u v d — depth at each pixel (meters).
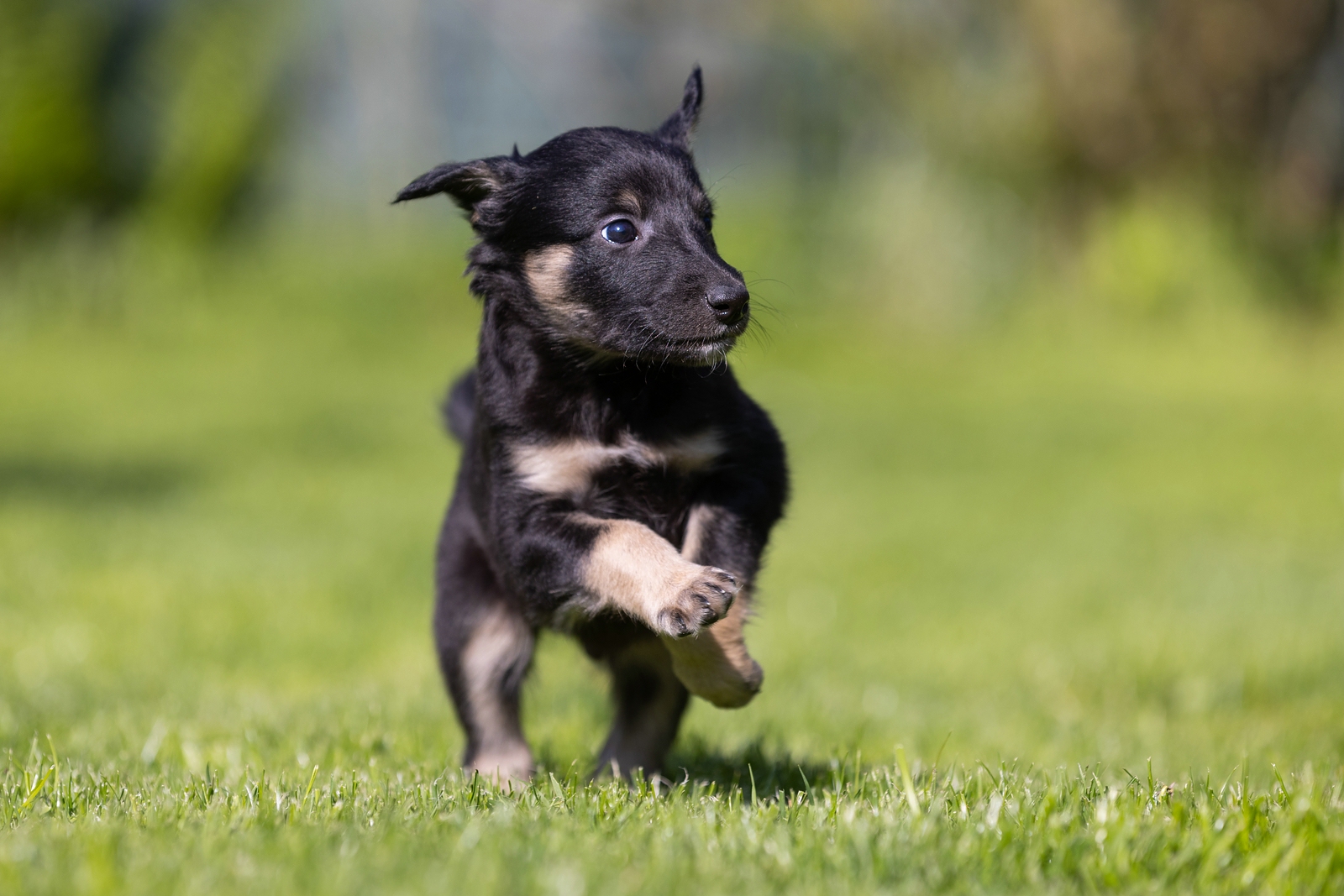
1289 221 29.88
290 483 16.91
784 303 29.28
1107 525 14.48
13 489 15.70
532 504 5.36
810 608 10.67
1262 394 24.97
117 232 31.05
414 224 34.25
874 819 4.20
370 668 8.69
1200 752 6.40
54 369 26.66
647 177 5.67
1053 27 28.72
